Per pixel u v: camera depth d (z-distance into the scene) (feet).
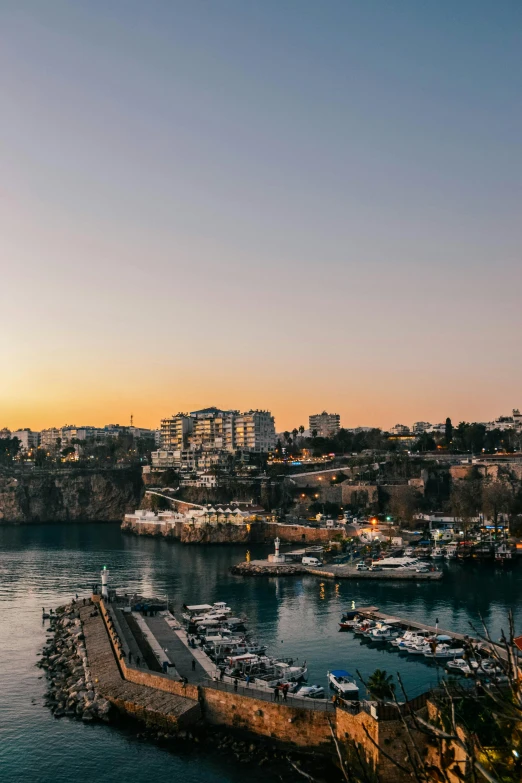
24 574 651.25
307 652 374.43
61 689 316.40
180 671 320.91
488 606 486.38
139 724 277.85
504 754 85.05
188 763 245.65
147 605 472.44
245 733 262.06
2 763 248.11
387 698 231.50
